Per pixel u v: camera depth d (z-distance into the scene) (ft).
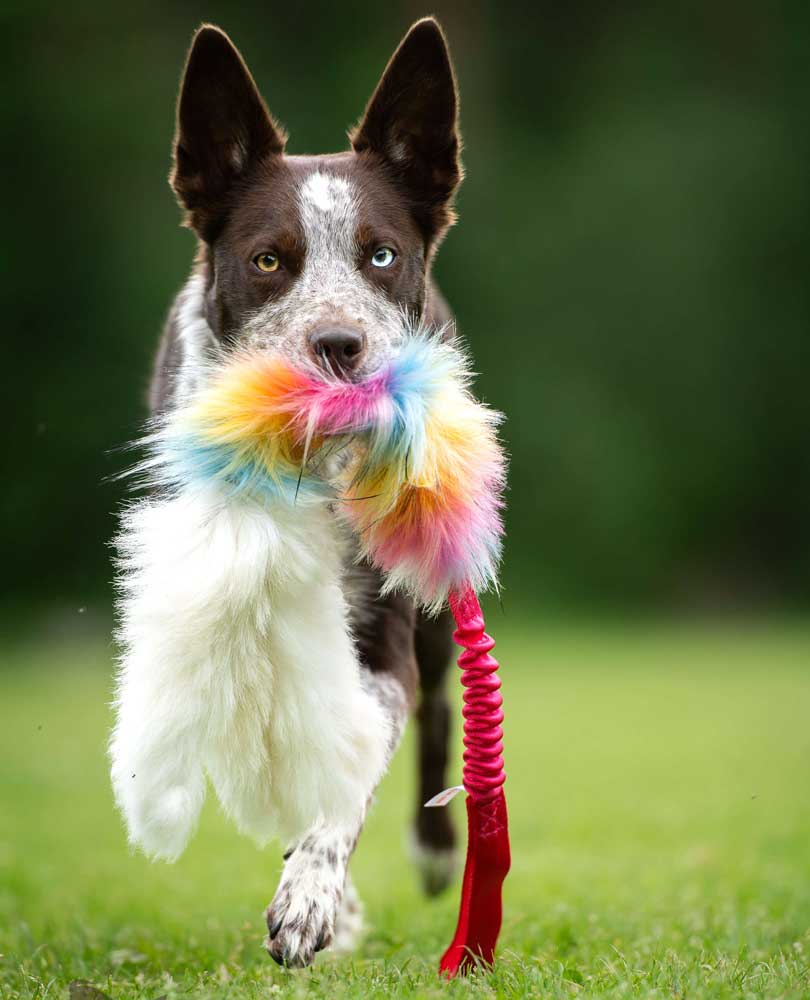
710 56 96.48
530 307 91.86
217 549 15.60
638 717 53.88
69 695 58.39
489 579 16.75
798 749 46.65
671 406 93.61
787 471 95.76
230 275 19.61
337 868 16.40
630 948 18.53
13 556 82.12
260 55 90.33
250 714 15.75
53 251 84.23
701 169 93.45
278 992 14.88
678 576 94.02
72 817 36.09
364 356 17.72
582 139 94.84
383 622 18.33
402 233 19.92
